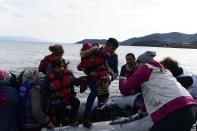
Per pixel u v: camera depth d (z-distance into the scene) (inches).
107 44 139.6
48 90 119.0
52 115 123.6
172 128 94.1
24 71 119.8
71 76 126.3
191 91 150.0
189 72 156.7
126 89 101.5
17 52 1126.4
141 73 99.8
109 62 156.0
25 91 115.0
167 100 95.7
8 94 110.0
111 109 144.6
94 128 126.5
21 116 115.9
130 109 153.8
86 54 132.5
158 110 95.7
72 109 128.9
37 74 117.5
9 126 109.7
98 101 139.9
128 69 163.9
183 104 94.7
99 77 133.0
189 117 94.2
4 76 111.3
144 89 100.7
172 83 98.9
